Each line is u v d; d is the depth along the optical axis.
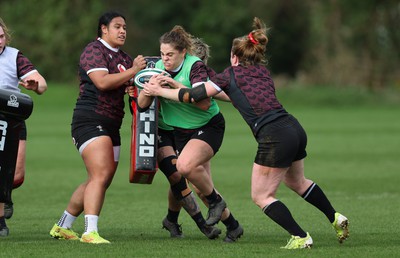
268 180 28.62
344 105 162.12
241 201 45.12
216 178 56.88
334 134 97.31
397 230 34.03
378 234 32.84
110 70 30.55
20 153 34.25
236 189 50.81
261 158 28.61
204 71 30.61
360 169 61.75
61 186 52.50
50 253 27.34
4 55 31.48
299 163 29.56
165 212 40.78
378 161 67.50
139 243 29.89
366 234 32.84
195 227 35.81
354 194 47.72
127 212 40.81
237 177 57.41
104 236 32.69
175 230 32.81
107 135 30.41
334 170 61.09
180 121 31.11
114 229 35.00
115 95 30.69
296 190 30.14
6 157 30.14
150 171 29.95
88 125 30.34
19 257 26.61
